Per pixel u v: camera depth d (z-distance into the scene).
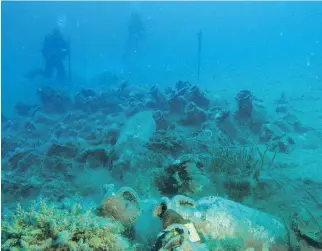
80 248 2.52
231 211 3.20
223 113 9.08
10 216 3.21
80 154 7.46
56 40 25.94
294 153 7.61
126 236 3.31
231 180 4.76
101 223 2.76
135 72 32.44
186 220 2.67
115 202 3.39
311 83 17.58
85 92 16.30
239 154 5.87
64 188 6.27
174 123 9.55
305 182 5.62
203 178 4.65
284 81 19.28
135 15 38.31
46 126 13.87
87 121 12.86
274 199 4.59
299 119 11.02
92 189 6.09
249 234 3.05
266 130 8.89
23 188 6.45
